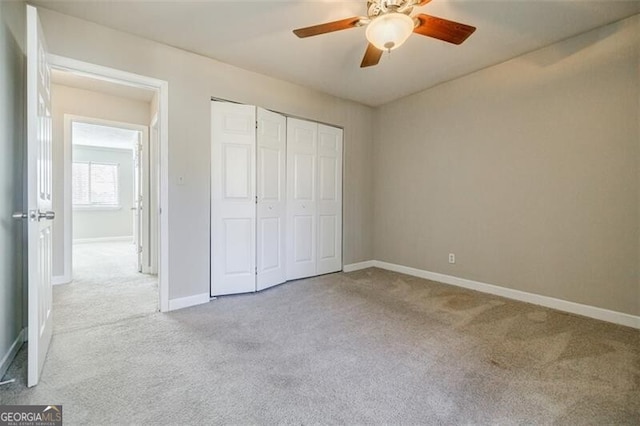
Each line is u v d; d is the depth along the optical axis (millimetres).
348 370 1801
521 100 3002
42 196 1830
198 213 2936
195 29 2486
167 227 2758
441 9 2207
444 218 3730
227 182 3129
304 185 3863
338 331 2334
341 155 4230
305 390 1611
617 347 2084
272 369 1807
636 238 2391
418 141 4000
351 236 4383
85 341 2148
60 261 3713
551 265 2850
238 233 3209
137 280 3838
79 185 7332
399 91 3922
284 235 3680
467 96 3447
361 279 3877
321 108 3959
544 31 2535
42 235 1815
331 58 2990
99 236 7520
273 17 2328
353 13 2277
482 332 2324
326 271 4133
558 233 2799
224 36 2590
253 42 2684
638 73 2350
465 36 1978
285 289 3426
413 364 1870
